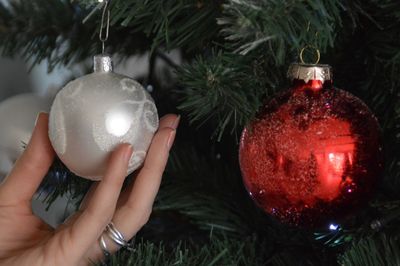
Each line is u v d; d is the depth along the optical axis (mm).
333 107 475
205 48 557
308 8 458
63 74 739
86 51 642
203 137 653
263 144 481
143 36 629
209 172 615
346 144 469
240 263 544
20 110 777
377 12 504
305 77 483
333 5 472
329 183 472
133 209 498
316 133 469
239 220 585
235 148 616
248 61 493
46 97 783
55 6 648
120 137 461
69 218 509
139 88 475
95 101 460
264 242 561
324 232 542
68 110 463
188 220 625
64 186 569
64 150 468
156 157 484
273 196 487
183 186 603
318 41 480
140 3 492
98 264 500
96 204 465
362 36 532
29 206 518
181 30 511
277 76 515
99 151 461
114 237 501
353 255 488
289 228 565
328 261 542
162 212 625
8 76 960
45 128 506
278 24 433
